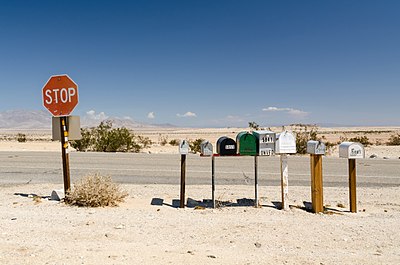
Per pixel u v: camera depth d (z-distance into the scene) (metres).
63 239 6.49
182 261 5.46
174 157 24.64
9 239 6.39
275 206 9.68
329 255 5.91
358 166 19.75
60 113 10.19
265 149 9.12
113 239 6.55
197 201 10.28
